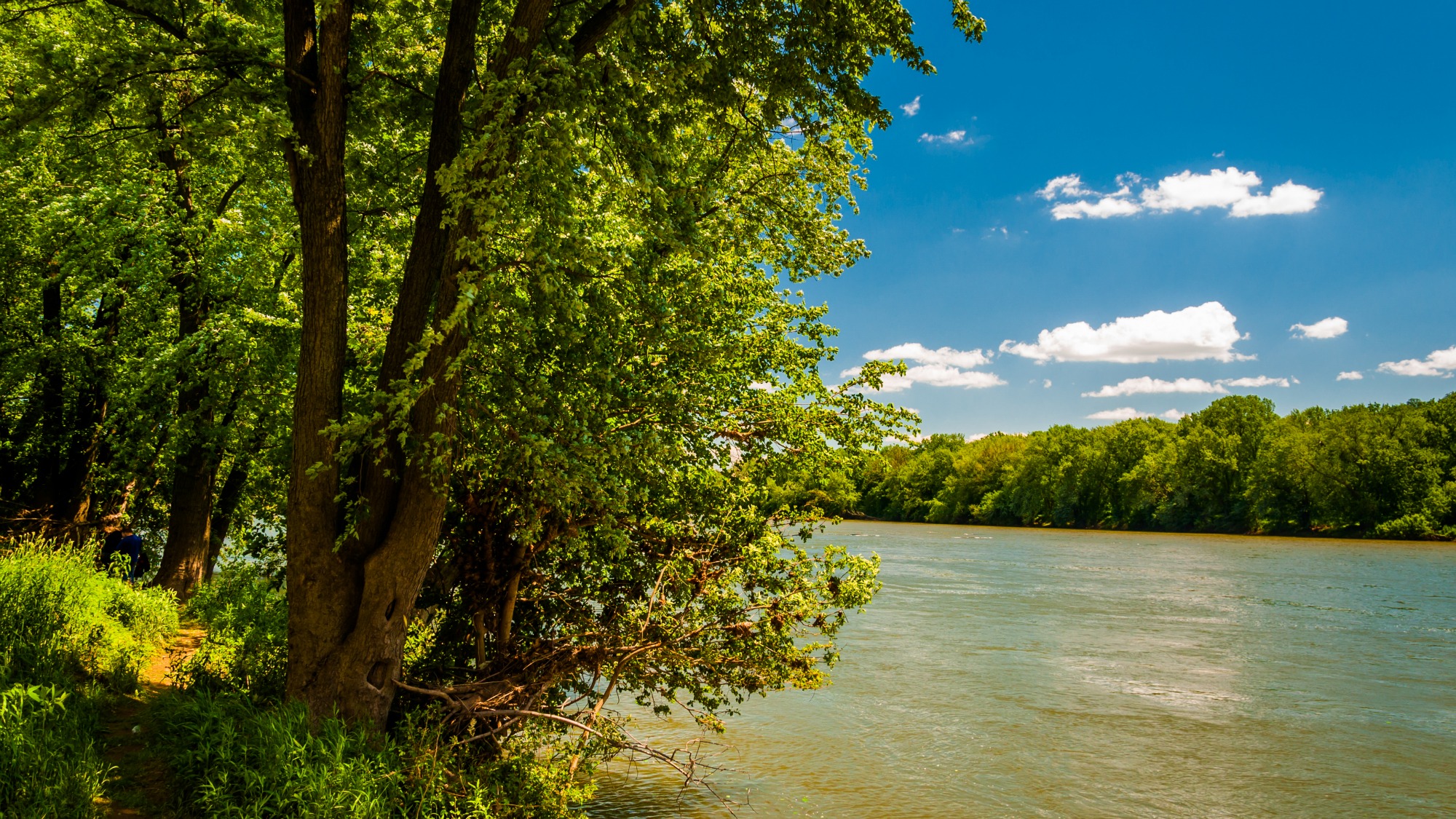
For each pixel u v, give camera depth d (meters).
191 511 16.27
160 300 15.79
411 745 7.85
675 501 9.76
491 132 6.71
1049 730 15.58
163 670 10.54
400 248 10.80
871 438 10.02
